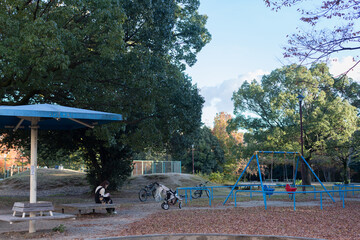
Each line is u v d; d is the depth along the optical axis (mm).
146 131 22141
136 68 19188
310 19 11609
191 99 22688
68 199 22547
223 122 71750
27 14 15484
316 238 8477
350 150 44438
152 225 10859
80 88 18625
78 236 9125
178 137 27625
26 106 9508
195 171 63531
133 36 20859
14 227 11078
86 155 27828
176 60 25172
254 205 17719
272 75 43688
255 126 44406
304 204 18172
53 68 16484
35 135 10109
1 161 52188
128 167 28250
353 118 40250
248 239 8508
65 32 14836
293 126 40656
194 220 11852
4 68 13875
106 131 19703
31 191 9898
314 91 39594
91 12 16047
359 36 11508
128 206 18234
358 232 9742
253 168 54312
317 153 43062
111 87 20641
